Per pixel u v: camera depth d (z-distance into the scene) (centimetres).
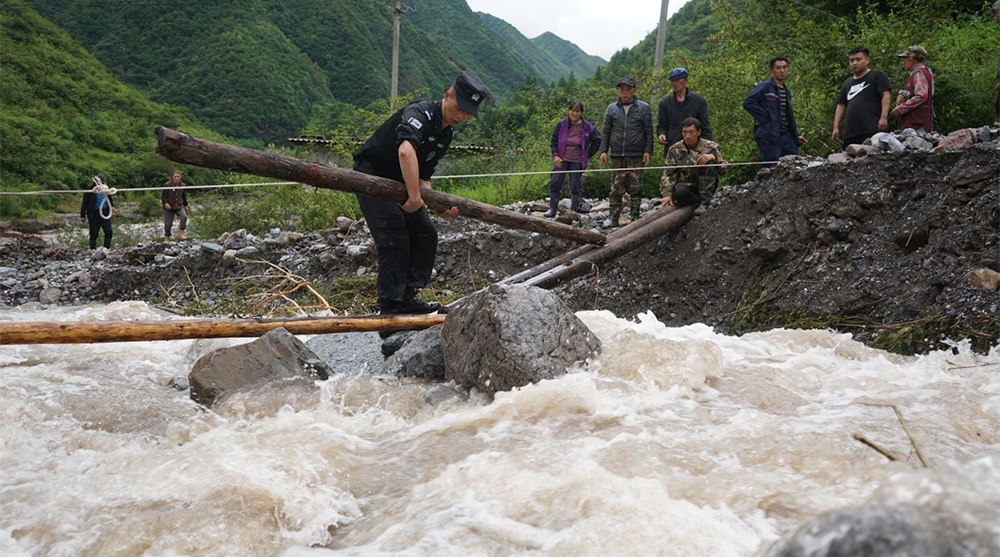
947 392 407
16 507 283
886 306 616
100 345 641
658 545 230
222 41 10538
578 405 383
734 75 1313
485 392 425
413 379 484
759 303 708
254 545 256
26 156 4453
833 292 659
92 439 376
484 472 300
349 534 267
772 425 353
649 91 1620
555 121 2009
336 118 5484
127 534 256
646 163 982
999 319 537
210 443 345
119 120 6306
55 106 5988
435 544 242
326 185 467
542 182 1490
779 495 265
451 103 509
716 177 832
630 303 838
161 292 1285
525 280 748
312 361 466
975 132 675
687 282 796
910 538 129
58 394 457
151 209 3034
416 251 573
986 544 123
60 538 258
